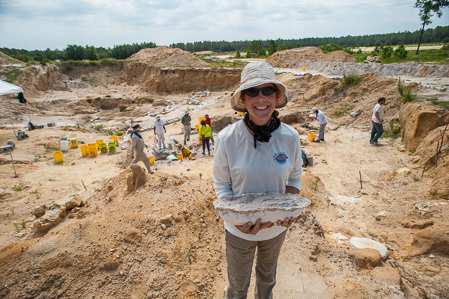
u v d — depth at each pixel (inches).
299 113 661.3
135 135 365.1
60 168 458.0
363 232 203.9
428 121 362.9
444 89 510.0
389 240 182.9
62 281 119.3
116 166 467.5
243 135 74.6
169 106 1131.9
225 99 1078.4
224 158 76.2
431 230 152.1
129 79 1689.2
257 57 2122.3
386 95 587.5
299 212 67.0
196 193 190.5
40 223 199.9
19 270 121.3
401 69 812.6
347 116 605.9
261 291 96.9
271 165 73.3
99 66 1696.6
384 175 326.0
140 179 202.7
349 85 693.3
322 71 970.7
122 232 144.0
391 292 118.7
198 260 137.6
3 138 645.3
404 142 422.6
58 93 1355.8
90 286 119.6
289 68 1181.1
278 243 83.9
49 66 1457.9
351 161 395.2
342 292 117.2
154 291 118.8
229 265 86.6
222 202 69.7
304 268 134.6
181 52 1587.1
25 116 985.5
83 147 525.7
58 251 128.9
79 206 227.9
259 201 68.3
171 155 484.4
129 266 128.1
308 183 282.8
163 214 160.9
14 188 358.3
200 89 1331.2
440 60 915.4
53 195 338.3
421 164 307.9
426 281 129.1
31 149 556.7
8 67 1258.0
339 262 141.3
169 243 142.2
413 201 230.7
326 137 530.6
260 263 91.3
